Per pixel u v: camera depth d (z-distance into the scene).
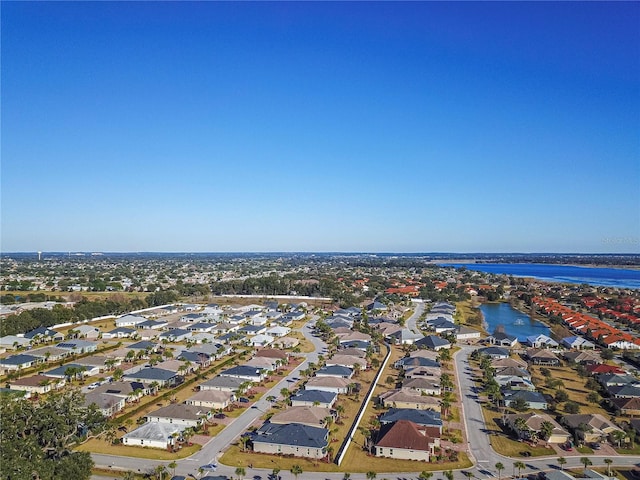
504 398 114.38
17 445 68.00
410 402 110.94
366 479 78.12
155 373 128.12
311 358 159.25
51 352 153.00
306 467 81.88
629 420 106.50
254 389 123.94
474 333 199.62
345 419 104.12
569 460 85.81
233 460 83.94
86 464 70.94
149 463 82.25
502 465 80.19
